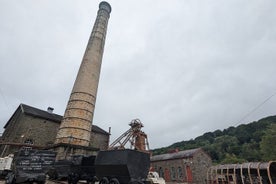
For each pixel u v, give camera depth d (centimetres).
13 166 1359
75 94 2911
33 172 1247
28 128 2828
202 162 3048
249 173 1841
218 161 5016
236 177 2052
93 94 3077
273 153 3522
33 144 2797
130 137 3008
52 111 3578
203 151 3178
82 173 1403
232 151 5194
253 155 4531
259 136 5403
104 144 3700
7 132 3303
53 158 1362
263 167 1723
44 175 1276
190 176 2888
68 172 1550
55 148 2434
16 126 2972
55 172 1755
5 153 2583
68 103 2923
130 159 1046
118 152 1105
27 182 1277
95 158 1299
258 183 1845
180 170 3092
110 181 1067
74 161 1532
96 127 4003
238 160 4062
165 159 3422
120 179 1047
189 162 2981
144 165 1118
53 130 3091
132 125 3102
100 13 4041
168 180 3228
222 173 2183
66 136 2559
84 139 2667
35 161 1282
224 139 6109
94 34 3656
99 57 3466
